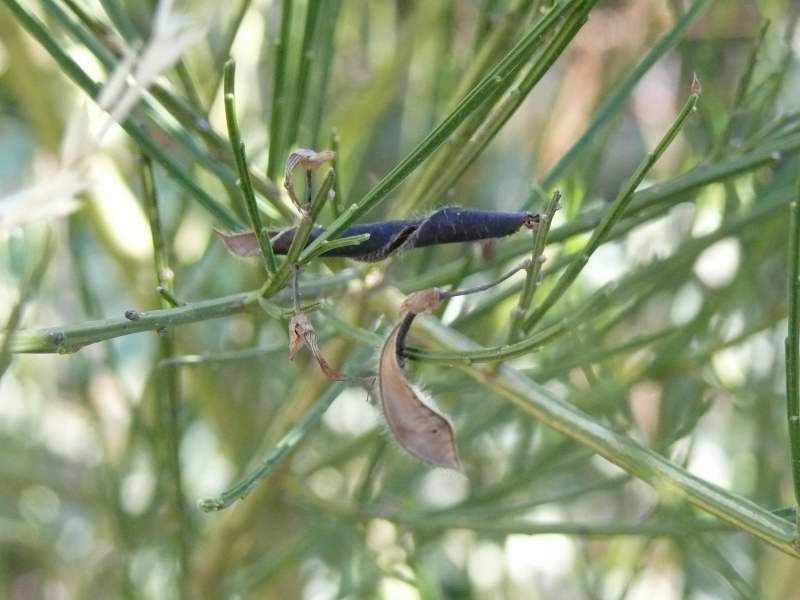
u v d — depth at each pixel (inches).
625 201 9.9
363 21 18.6
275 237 10.0
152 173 10.7
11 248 15.3
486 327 14.3
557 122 15.9
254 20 16.1
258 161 15.4
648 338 12.8
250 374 15.6
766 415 15.0
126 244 15.5
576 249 13.0
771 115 14.7
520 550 19.7
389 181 9.5
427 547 17.4
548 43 10.6
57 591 22.0
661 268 13.1
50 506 20.3
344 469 16.8
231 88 9.3
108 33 11.5
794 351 9.5
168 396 12.5
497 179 18.0
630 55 15.3
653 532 12.9
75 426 20.3
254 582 14.6
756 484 15.2
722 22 14.3
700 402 14.2
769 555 16.1
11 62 15.8
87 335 9.5
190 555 13.9
